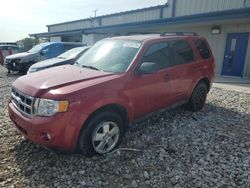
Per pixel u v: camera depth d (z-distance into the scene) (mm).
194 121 5691
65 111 3436
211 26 15023
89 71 4352
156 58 4859
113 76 4098
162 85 4883
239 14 11352
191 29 16438
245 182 3414
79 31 24375
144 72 4301
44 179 3420
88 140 3770
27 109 3686
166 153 4188
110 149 4098
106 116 3910
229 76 14156
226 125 5527
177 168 3748
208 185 3344
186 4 17047
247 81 12102
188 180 3455
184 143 4566
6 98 7688
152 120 5648
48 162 3814
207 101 7605
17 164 3752
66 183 3350
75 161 3852
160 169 3723
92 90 3693
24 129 3676
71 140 3555
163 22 15344
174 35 5664
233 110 6711
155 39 4961
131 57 4496
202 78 6176
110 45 5094
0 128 5031
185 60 5656
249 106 7148
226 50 14438
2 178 3402
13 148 4211
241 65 13742
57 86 3656
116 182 3414
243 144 4551
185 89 5648
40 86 3680
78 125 3545
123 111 4254
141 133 4941
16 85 4125
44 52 13906
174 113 6184
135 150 4246
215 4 15242
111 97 3889
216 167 3775
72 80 3850
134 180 3453
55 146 3520
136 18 21625
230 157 4066
